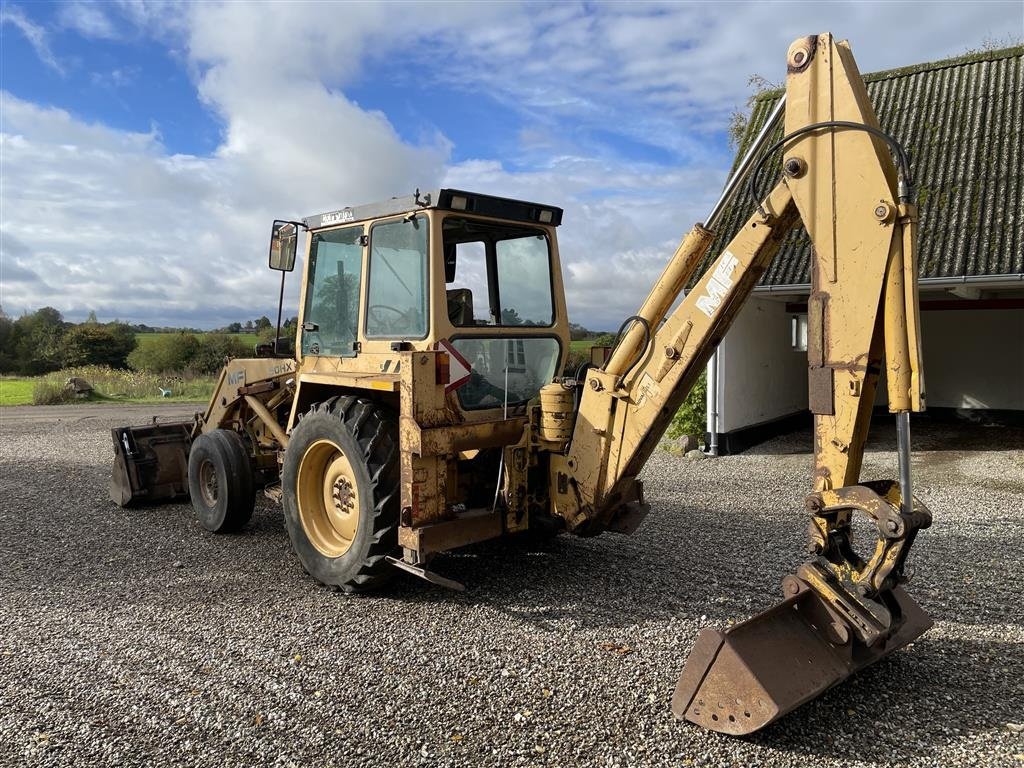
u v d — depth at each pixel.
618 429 4.16
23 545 5.74
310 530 4.81
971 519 6.57
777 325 12.34
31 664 3.62
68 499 7.41
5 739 2.95
